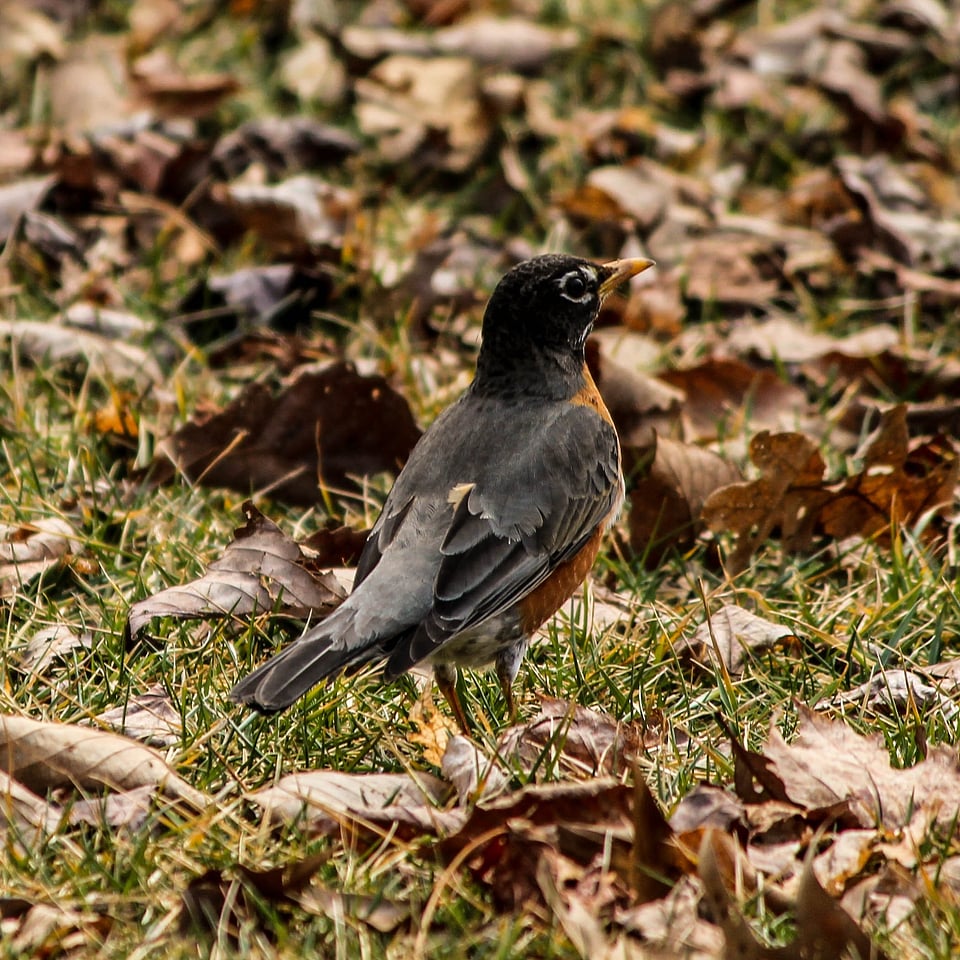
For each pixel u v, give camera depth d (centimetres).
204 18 1827
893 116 1684
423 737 837
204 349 1307
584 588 989
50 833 718
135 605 928
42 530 1018
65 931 660
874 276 1461
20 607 965
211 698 866
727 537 1106
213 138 1614
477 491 892
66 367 1258
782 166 1666
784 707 871
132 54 1752
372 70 1739
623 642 956
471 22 1809
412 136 1648
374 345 1331
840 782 768
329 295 1394
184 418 1188
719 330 1391
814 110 1727
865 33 1816
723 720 782
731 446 1205
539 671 940
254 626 933
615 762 807
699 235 1516
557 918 659
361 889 696
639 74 1756
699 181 1597
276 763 802
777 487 1045
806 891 633
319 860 672
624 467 1173
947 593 998
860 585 1041
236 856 720
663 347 1349
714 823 729
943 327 1382
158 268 1400
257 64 1783
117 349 1274
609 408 1202
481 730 882
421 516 882
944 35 1830
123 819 738
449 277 1440
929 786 768
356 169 1627
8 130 1619
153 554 1029
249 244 1461
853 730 824
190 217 1491
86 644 928
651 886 682
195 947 657
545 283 950
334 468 1134
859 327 1405
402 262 1452
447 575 853
